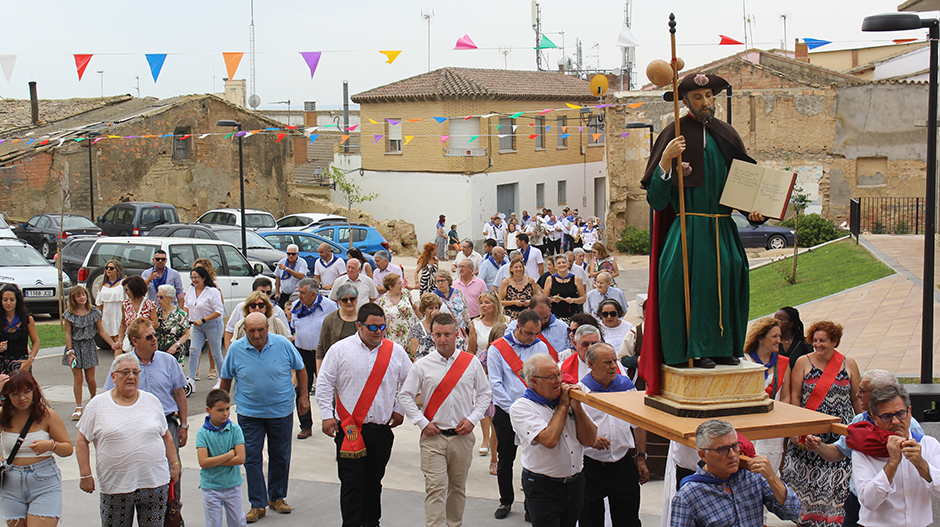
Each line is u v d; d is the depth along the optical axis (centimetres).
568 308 1055
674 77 362
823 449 520
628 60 4569
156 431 586
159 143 3297
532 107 3741
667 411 376
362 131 3672
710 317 370
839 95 2952
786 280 1738
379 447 652
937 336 1159
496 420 705
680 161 363
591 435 523
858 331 1243
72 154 3038
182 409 697
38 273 1753
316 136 4228
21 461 573
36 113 3600
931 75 857
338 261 1359
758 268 2019
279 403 704
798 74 3347
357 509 643
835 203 2980
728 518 411
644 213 3353
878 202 2892
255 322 693
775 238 2841
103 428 569
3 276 1712
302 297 994
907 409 457
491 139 3512
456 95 3375
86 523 682
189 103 3388
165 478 591
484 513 716
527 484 543
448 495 654
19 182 2945
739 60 3122
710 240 372
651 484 787
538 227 3034
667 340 377
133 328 669
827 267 1758
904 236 2106
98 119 3431
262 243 2156
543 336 754
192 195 3422
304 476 812
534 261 1313
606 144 3344
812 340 617
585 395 475
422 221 3544
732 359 379
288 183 3753
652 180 372
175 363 696
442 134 3441
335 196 3869
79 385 991
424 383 638
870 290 1473
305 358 995
